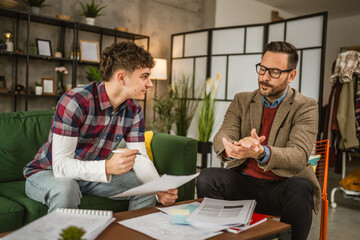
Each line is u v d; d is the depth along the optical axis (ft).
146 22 16.35
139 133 5.32
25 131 6.26
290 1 20.39
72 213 3.36
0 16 12.28
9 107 12.85
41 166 4.92
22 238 2.66
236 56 14.23
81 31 14.43
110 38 15.42
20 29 12.78
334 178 14.28
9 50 11.98
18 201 4.84
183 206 4.06
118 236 3.04
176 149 6.73
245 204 3.92
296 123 5.22
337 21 23.86
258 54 13.55
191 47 15.92
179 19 17.53
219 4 19.02
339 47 23.73
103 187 5.13
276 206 5.01
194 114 15.57
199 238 3.05
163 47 17.13
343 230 8.09
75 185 4.46
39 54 12.87
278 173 4.89
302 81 12.16
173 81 16.88
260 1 20.65
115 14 15.28
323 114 15.96
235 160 5.29
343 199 10.99
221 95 14.75
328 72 24.25
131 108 5.17
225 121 5.85
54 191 4.32
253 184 5.34
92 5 13.47
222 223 3.30
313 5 21.08
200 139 14.24
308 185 4.58
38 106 13.48
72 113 4.37
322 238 5.77
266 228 3.49
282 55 5.04
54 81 13.66
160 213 3.77
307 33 11.94
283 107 5.30
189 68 16.07
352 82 10.27
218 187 5.22
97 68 14.75
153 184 3.62
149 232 3.15
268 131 5.43
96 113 4.70
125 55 4.39
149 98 16.93
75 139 4.45
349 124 10.27
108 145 5.10
